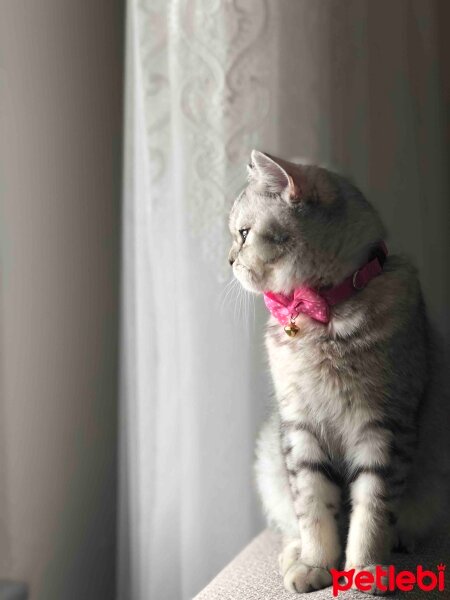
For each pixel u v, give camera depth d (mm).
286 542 1320
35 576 1590
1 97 1494
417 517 1265
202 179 1537
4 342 1501
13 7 1523
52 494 1644
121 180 1821
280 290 1197
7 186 1514
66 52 1674
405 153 1784
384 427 1153
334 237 1161
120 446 1747
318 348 1167
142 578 1591
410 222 1794
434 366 1279
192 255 1543
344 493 1229
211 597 1134
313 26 1664
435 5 1818
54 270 1653
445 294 1856
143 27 1516
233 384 1579
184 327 1555
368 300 1161
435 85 1814
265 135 1588
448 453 1316
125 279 1646
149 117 1523
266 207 1176
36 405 1599
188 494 1576
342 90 1726
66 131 1678
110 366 1824
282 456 1282
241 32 1558
